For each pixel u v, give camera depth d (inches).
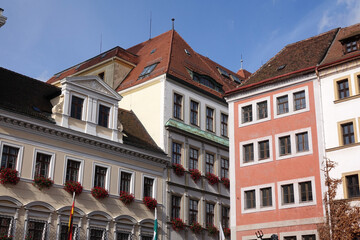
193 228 1461.6
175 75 1590.8
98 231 1232.8
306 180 1197.7
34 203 1111.6
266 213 1238.3
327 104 1228.5
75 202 1194.6
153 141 1505.9
